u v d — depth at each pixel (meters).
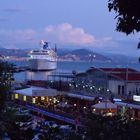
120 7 8.56
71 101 63.25
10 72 16.62
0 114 14.99
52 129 15.65
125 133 10.34
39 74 178.25
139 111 47.47
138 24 8.62
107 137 10.66
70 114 48.12
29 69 176.00
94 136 11.00
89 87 63.56
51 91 58.16
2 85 15.57
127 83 58.53
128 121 10.75
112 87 59.78
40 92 57.56
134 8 8.47
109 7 8.73
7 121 15.04
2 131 14.63
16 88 66.81
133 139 10.15
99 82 62.19
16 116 16.09
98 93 59.59
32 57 183.88
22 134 15.56
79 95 60.94
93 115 11.74
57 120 50.66
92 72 64.56
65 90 67.56
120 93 58.78
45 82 83.81
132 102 49.19
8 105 15.86
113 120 11.10
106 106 46.19
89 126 11.26
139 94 56.56
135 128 10.37
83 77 67.25
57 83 72.88
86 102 60.97
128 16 8.61
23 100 64.81
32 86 78.56
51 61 183.75
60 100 64.25
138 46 9.07
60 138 14.21
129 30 8.73
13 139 15.24
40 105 58.75
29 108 58.91
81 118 40.53
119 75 60.06
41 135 15.71
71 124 45.41
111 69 64.50
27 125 17.11
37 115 56.66
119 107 49.28
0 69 16.20
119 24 8.76
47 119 53.78
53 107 56.12
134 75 60.66
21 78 154.38
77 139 11.91
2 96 15.33
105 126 10.96
